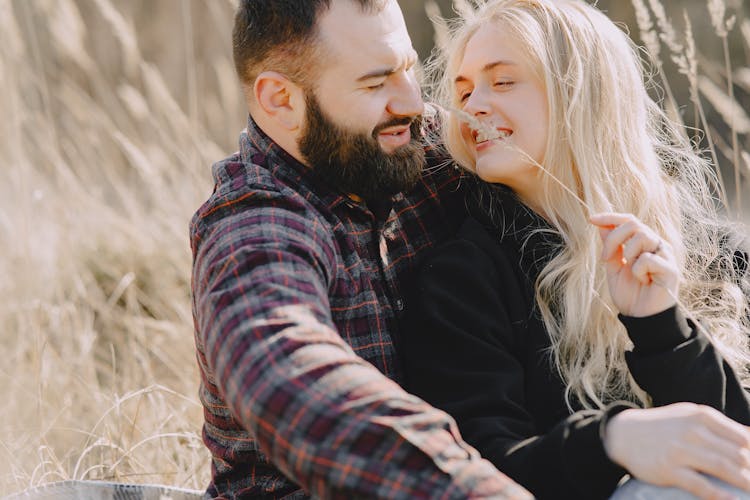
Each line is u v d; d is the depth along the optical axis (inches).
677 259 73.5
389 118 65.4
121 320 118.9
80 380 105.5
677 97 227.1
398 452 45.2
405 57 65.1
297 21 63.8
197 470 91.7
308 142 65.7
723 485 49.4
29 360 114.8
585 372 65.7
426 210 73.3
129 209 140.9
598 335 67.9
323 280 56.7
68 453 91.7
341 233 64.0
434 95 84.2
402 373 65.8
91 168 156.7
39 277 121.9
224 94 156.4
